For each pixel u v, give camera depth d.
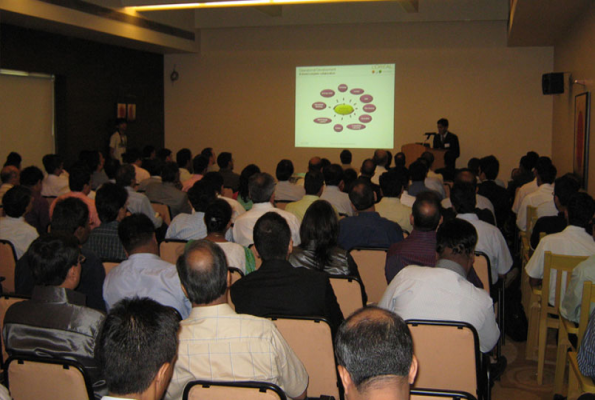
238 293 2.36
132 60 11.12
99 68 10.23
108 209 3.49
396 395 1.11
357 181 3.85
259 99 11.57
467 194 3.67
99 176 7.05
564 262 3.20
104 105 10.42
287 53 11.29
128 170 5.08
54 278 2.06
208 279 1.81
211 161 7.48
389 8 10.34
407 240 3.02
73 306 2.01
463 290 2.29
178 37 10.96
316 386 2.25
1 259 3.62
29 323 2.00
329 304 2.37
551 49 9.89
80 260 2.21
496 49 10.16
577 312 2.83
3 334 2.04
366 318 1.19
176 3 8.70
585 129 6.44
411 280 2.34
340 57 10.98
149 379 1.30
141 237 2.62
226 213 3.15
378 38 10.73
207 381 1.68
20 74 8.95
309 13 10.75
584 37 6.57
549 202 4.99
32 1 7.48
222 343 1.80
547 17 7.05
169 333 1.34
